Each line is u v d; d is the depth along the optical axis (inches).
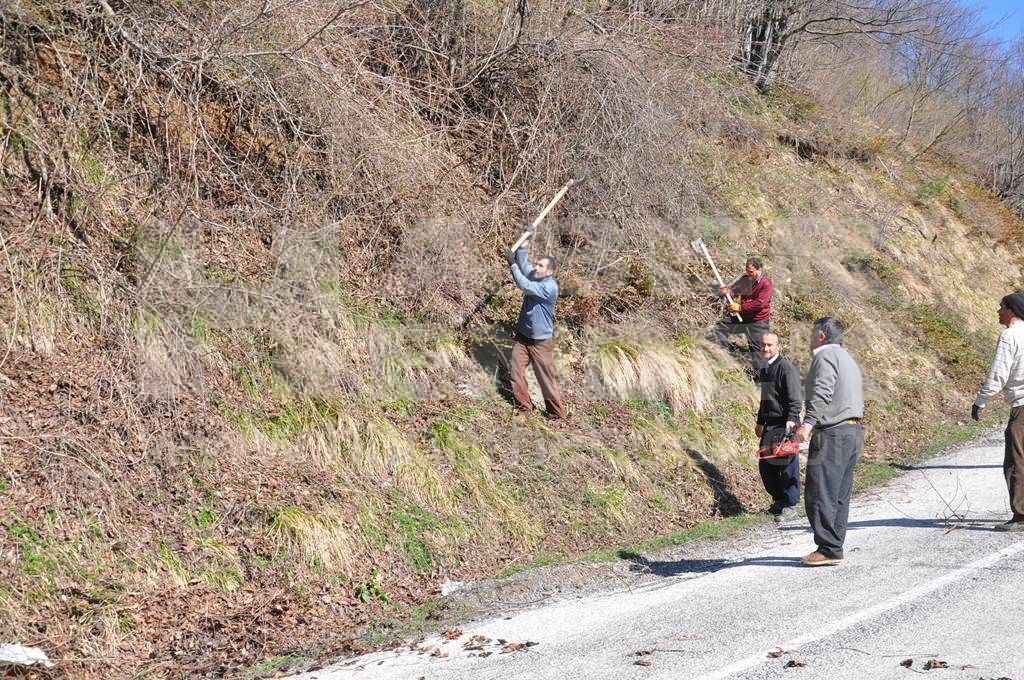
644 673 184.7
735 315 469.4
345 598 262.8
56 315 281.1
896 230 776.9
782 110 815.7
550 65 458.6
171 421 278.8
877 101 1013.2
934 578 239.6
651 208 500.7
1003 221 1003.3
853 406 265.7
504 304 412.8
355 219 382.3
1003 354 292.8
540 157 453.4
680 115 538.0
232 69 354.6
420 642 230.8
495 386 375.9
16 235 286.5
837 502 265.9
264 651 234.2
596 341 420.2
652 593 256.1
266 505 273.6
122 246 309.1
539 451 354.0
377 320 363.3
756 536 329.4
